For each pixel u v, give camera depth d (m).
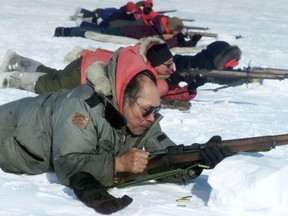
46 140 6.49
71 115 6.16
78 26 25.50
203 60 14.70
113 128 6.23
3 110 6.85
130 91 6.12
